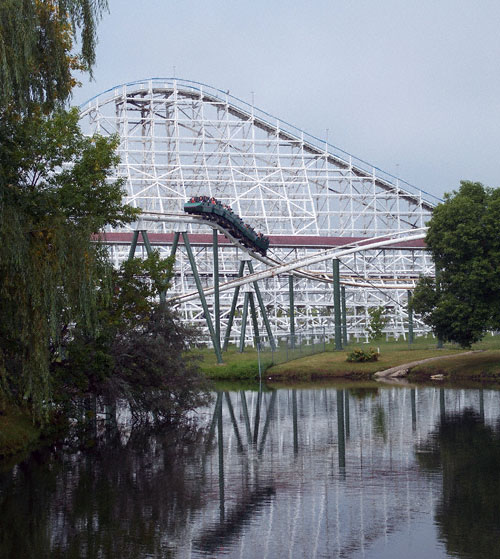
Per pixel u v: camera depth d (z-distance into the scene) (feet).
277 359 288.71
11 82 84.53
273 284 397.19
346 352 291.79
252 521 74.18
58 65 92.99
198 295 290.76
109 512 79.20
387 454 107.55
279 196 351.87
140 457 113.70
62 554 65.05
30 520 76.64
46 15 92.27
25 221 89.51
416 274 376.48
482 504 78.07
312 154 354.33
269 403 186.60
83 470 103.71
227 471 100.01
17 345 95.50
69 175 119.34
